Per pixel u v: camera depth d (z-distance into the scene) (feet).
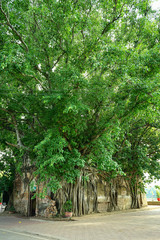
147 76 45.09
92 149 51.72
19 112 53.11
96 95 43.57
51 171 45.62
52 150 41.37
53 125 45.52
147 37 50.37
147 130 72.95
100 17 46.98
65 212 51.13
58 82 41.27
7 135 65.16
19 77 44.42
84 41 45.47
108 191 68.64
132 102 46.03
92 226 38.78
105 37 46.98
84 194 58.59
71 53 45.47
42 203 55.52
